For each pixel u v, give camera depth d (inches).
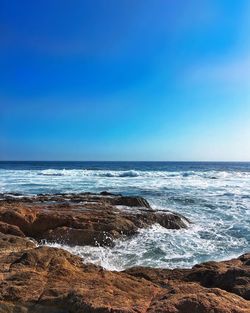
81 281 260.4
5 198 803.4
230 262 335.9
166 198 964.0
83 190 1171.9
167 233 562.9
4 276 262.2
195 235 568.4
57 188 1229.1
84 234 497.4
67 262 298.8
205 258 451.5
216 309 204.2
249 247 510.6
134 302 225.0
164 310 204.8
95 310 207.0
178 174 2050.9
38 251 306.5
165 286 285.4
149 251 473.1
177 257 452.1
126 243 503.5
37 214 548.4
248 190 1217.4
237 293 256.5
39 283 250.7
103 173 2003.0
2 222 494.3
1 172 2110.0
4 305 220.8
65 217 542.9
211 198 987.9
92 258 438.3
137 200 748.6
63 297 225.8
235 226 642.2
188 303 209.0
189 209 812.0
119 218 566.3
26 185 1325.0
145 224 575.8
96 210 627.8
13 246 363.3
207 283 287.4
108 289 241.6
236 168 3673.7
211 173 2208.4
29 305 222.4
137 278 293.7
